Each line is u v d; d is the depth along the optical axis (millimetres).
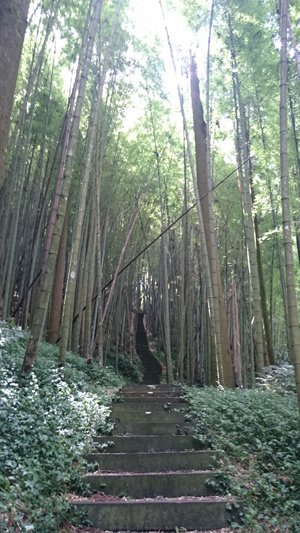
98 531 3322
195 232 13383
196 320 13594
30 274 9414
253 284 7613
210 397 6035
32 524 2912
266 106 8211
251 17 7281
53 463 3746
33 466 3590
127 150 11789
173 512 3477
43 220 9758
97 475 3869
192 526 3439
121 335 16219
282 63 4512
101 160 9531
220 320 8102
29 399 4438
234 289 10375
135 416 5617
